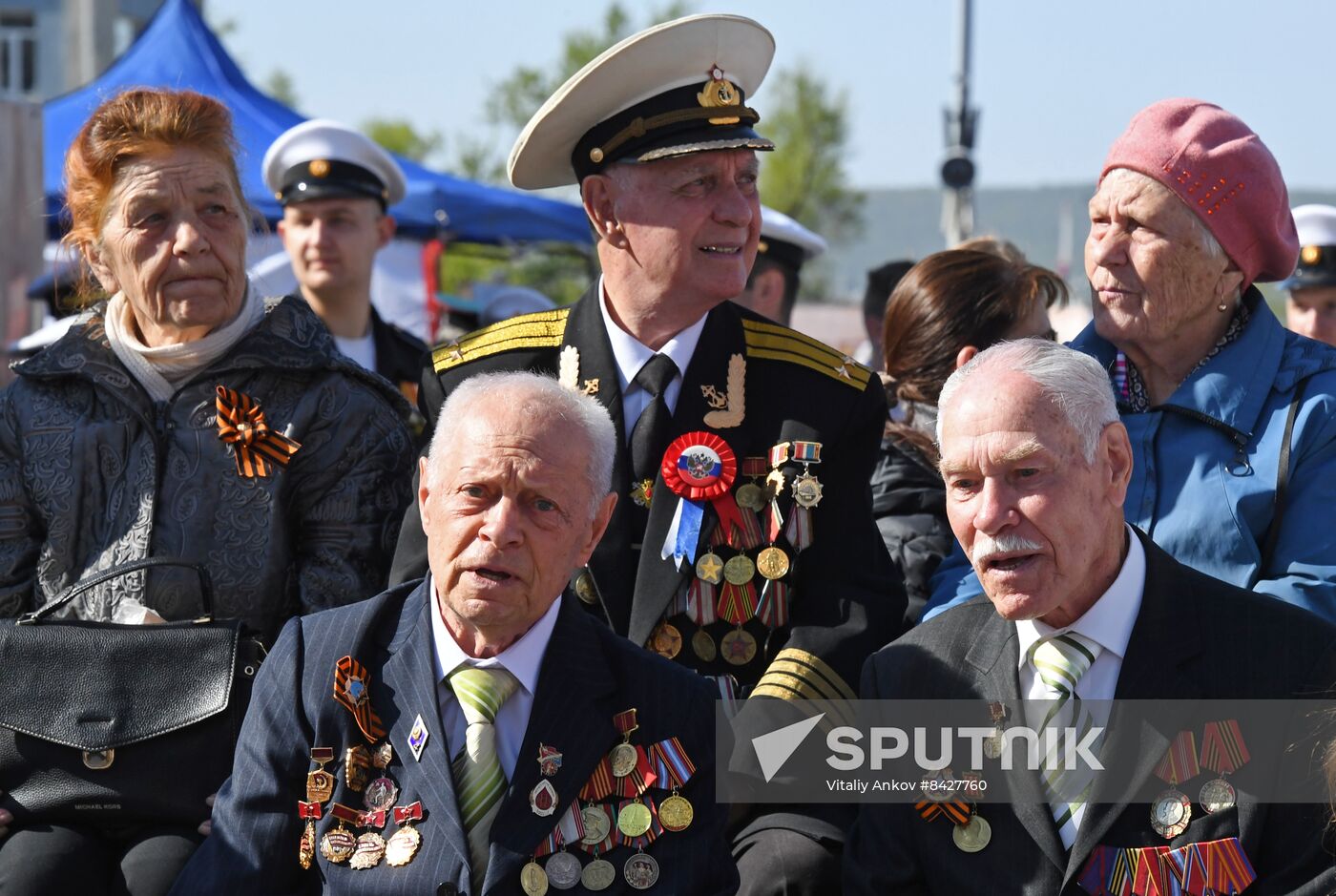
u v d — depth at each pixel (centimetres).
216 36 921
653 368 396
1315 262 657
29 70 2395
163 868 354
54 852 356
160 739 363
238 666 371
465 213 939
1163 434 393
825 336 2492
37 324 798
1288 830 315
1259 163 392
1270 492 379
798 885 349
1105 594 331
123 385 408
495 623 322
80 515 404
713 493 385
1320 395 385
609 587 384
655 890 319
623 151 392
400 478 421
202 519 402
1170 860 313
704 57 393
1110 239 399
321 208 643
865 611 380
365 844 321
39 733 362
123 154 407
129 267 407
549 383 333
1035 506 315
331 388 417
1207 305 396
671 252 389
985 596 354
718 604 383
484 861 319
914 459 449
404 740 326
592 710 329
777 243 627
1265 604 329
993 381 321
